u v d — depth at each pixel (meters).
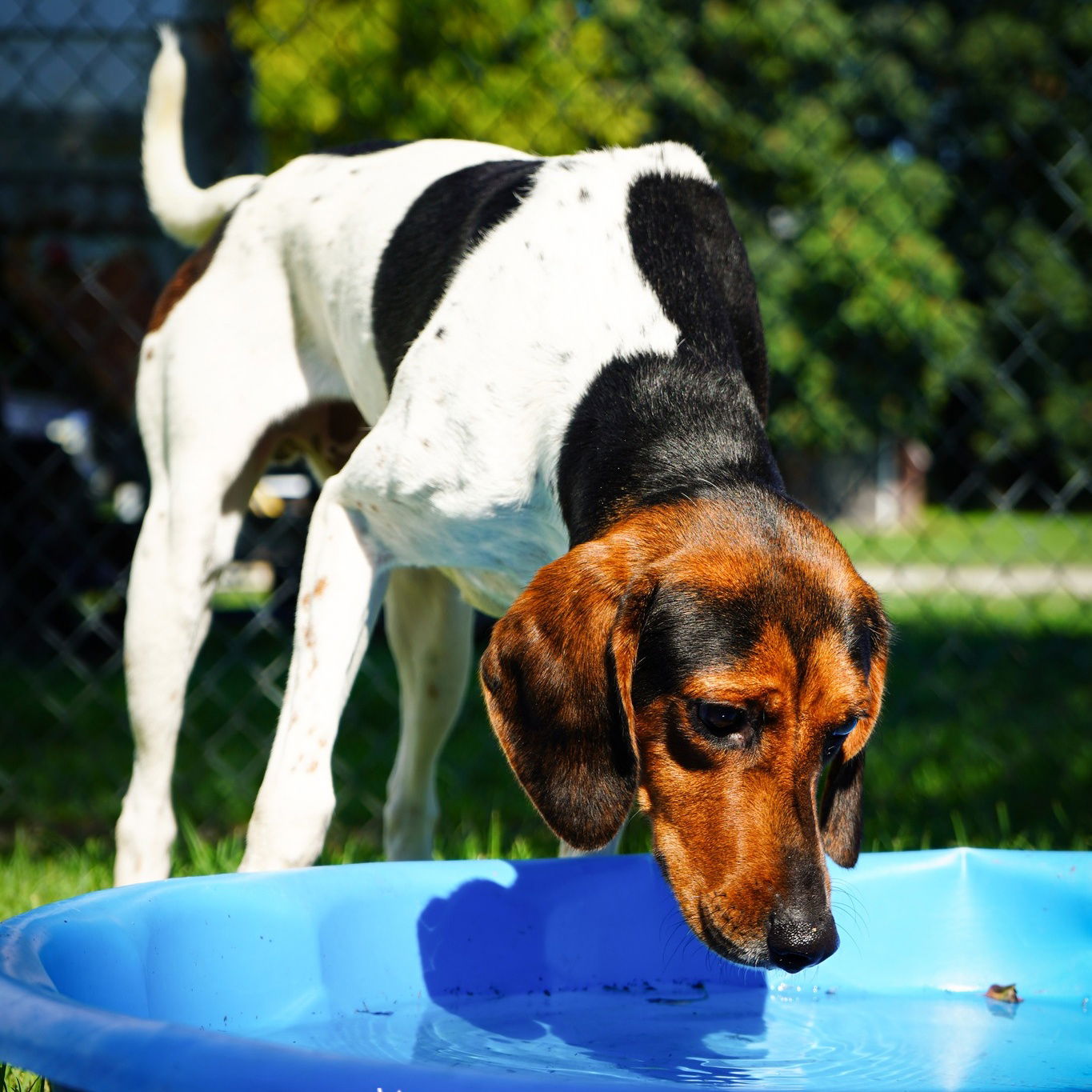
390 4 5.41
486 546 2.46
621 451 2.19
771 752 1.81
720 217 2.56
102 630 5.45
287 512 5.94
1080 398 6.16
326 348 2.90
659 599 1.85
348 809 4.38
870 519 14.45
